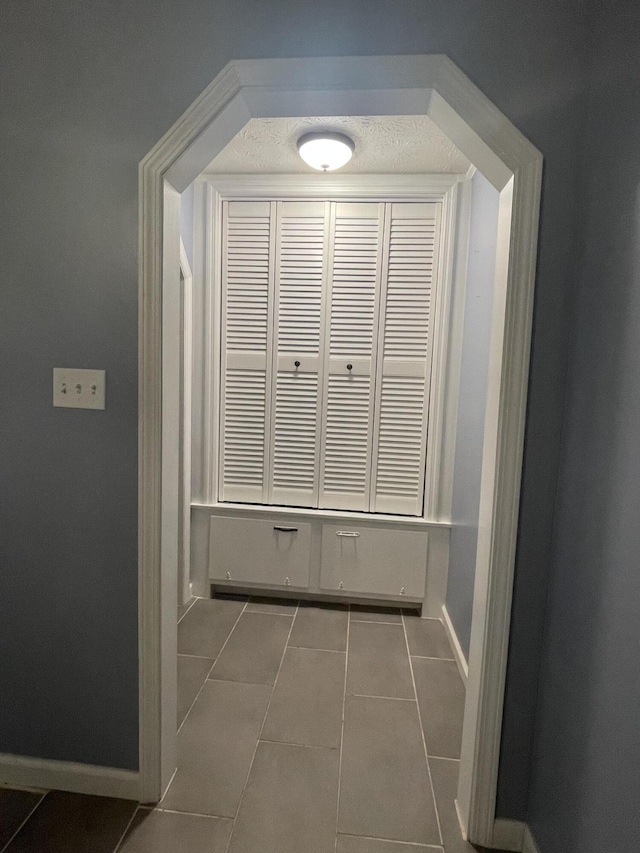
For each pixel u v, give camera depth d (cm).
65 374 138
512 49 118
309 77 123
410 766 166
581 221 118
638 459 90
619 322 99
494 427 131
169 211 136
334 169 244
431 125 195
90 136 131
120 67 128
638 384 91
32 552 146
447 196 251
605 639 100
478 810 139
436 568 269
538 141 120
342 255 264
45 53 130
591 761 103
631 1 97
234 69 124
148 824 141
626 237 97
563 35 117
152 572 141
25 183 135
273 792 154
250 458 282
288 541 276
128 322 135
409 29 120
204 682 208
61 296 137
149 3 126
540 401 127
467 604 217
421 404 268
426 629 258
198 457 279
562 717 118
